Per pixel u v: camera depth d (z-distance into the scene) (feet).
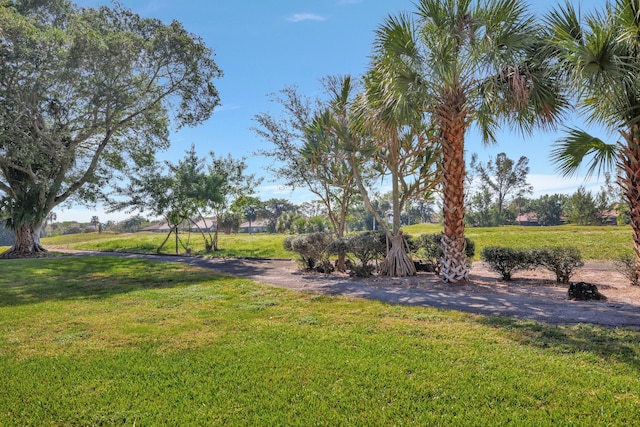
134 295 28.48
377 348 15.12
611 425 9.33
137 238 110.42
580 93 23.56
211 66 67.05
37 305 25.12
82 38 53.78
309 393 11.43
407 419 9.84
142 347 15.93
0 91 54.90
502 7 25.45
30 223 74.02
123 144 79.00
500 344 15.26
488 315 19.98
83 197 79.36
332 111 39.70
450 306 22.43
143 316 21.43
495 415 9.93
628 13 23.81
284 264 51.31
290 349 15.25
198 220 78.64
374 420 9.84
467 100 28.48
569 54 23.29
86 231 229.04
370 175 46.60
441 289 28.27
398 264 36.01
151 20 63.05
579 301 23.07
